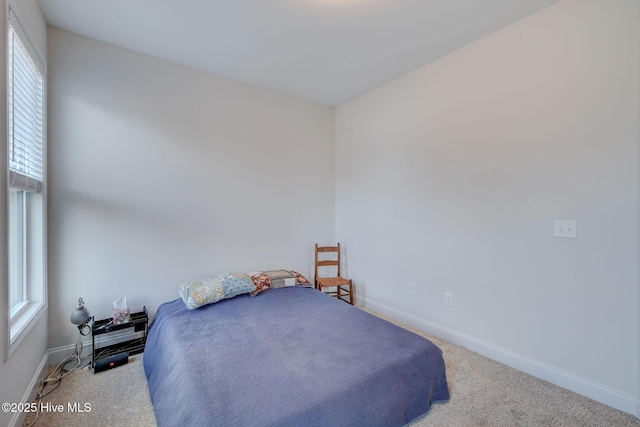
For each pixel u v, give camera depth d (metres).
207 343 1.75
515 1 1.83
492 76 2.18
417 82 2.73
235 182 2.98
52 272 2.12
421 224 2.72
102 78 2.30
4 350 1.32
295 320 2.13
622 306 1.65
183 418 1.21
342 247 3.67
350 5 1.87
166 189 2.59
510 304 2.11
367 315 2.24
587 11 1.74
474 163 2.31
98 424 1.54
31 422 1.55
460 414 1.62
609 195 1.68
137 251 2.46
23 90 1.73
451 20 2.02
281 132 3.29
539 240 1.96
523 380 1.94
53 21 2.05
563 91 1.84
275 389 1.31
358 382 1.38
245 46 2.36
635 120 1.59
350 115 3.52
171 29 2.14
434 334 2.62
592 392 1.75
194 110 2.73
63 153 2.15
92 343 2.13
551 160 1.90
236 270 3.00
